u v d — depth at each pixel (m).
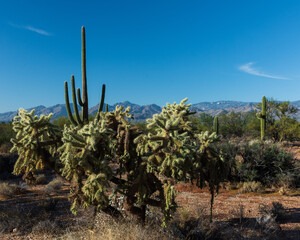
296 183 11.14
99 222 5.57
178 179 4.23
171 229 5.23
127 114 4.86
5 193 9.10
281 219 7.02
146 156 4.27
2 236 5.60
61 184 11.14
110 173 4.10
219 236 5.50
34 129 4.21
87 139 3.95
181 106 5.08
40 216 6.80
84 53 10.37
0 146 16.05
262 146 12.47
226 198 9.29
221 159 4.98
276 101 27.70
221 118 33.09
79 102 9.79
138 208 5.17
